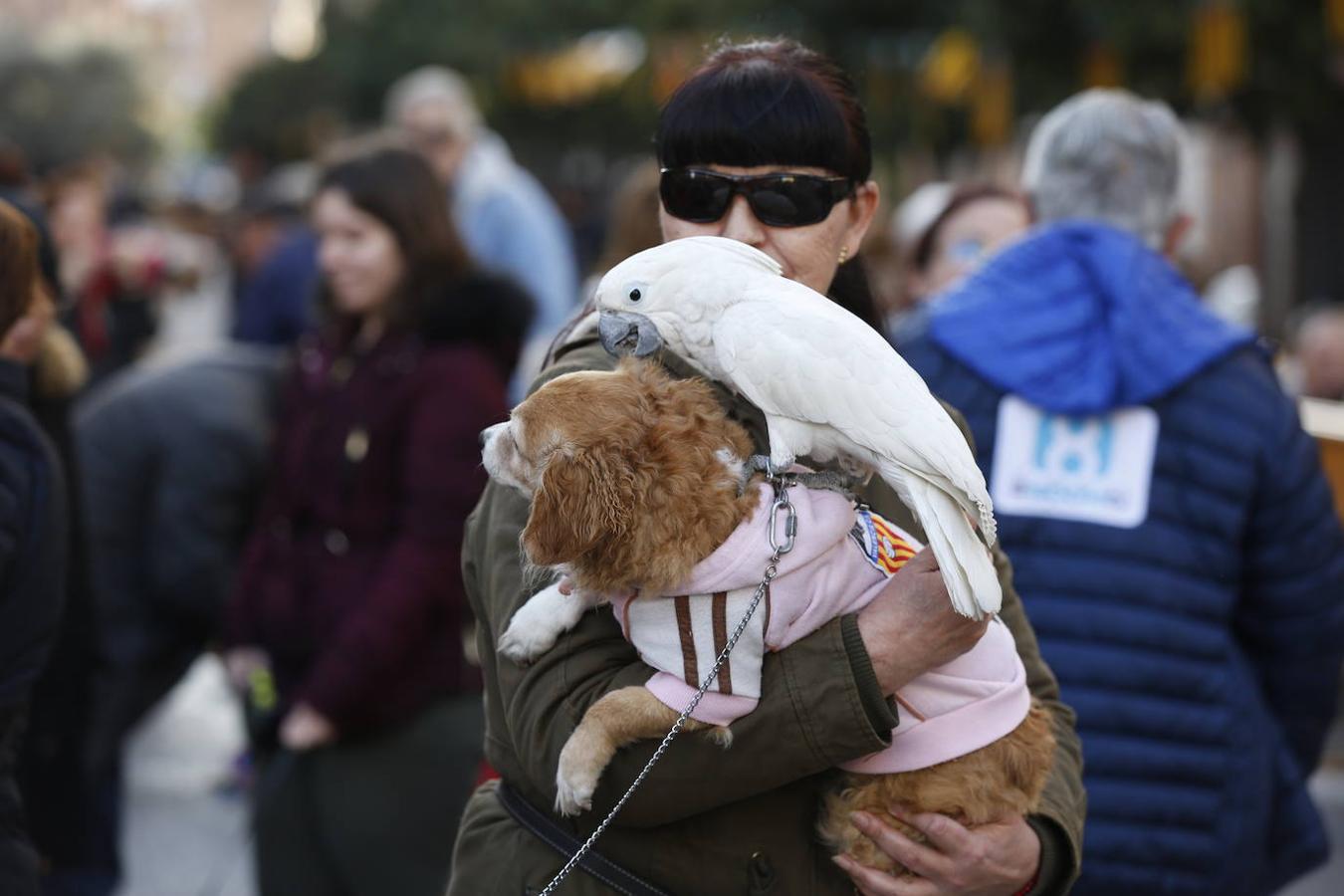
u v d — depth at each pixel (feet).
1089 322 11.33
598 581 6.84
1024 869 7.61
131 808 22.35
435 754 13.43
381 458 13.41
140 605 18.45
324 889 13.74
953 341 11.64
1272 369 11.47
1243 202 56.29
